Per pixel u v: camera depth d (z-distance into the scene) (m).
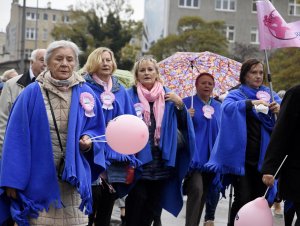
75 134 4.69
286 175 4.64
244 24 68.56
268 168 4.62
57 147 4.69
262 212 4.80
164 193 6.36
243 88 6.48
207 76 7.21
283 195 4.65
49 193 4.59
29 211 4.56
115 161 5.76
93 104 4.85
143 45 70.12
